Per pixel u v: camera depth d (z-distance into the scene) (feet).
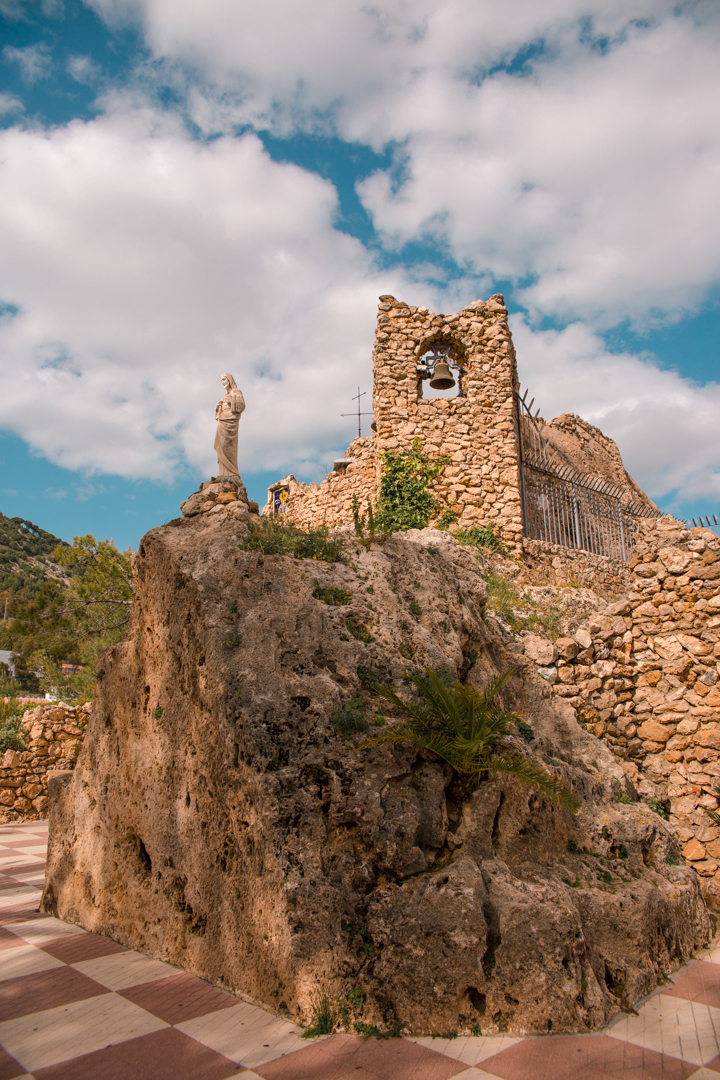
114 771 24.09
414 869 17.17
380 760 18.40
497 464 61.00
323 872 16.65
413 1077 13.01
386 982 15.21
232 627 20.48
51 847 27.07
